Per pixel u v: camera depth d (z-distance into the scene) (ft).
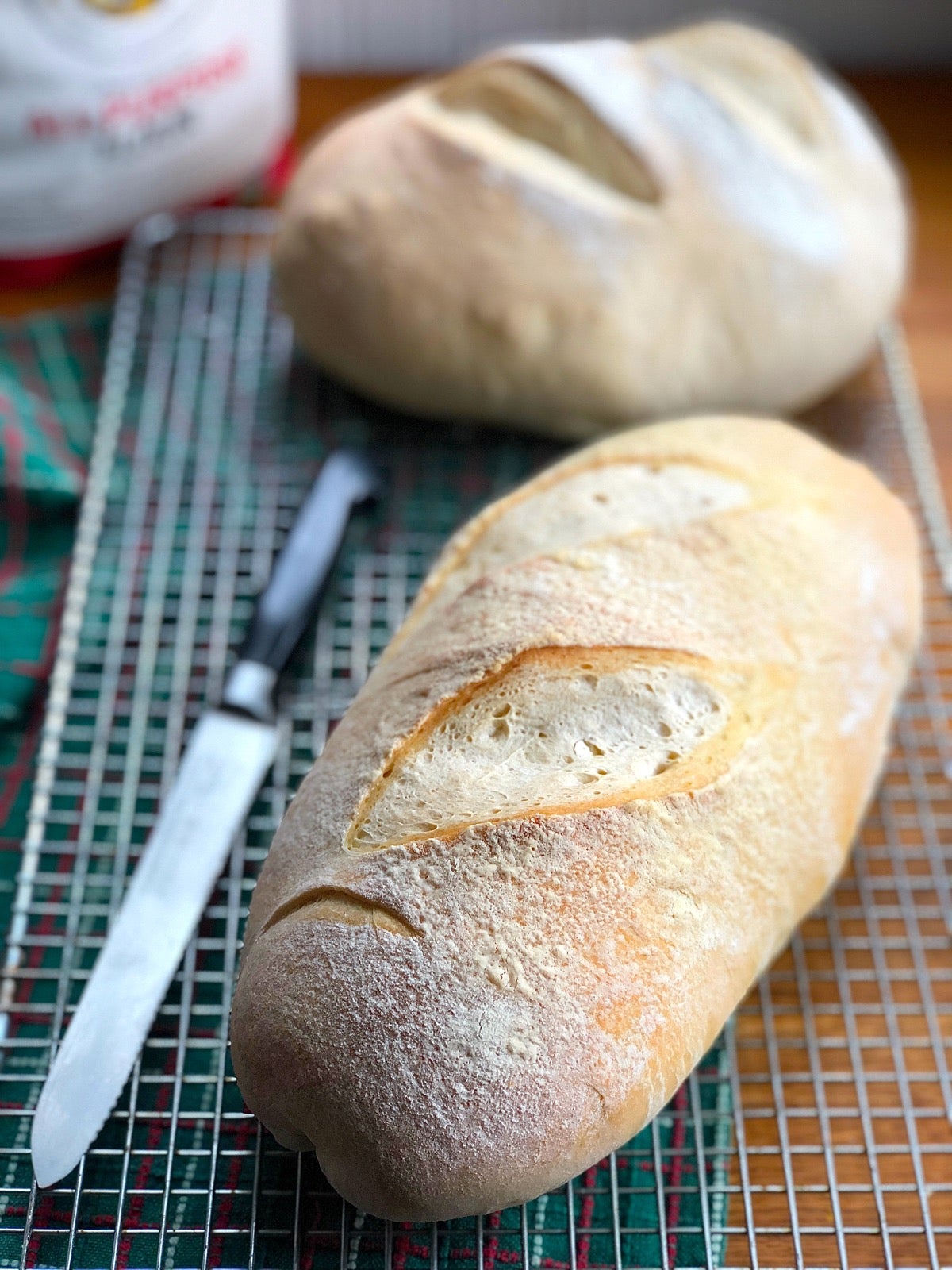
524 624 1.33
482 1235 1.27
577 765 1.27
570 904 1.18
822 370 1.91
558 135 1.88
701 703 1.32
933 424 2.02
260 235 2.17
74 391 2.00
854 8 2.41
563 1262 1.28
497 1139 1.11
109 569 1.79
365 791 1.25
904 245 1.98
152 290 2.08
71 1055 1.29
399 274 1.80
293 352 2.03
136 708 1.65
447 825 1.22
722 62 1.94
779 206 1.85
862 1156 1.37
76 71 1.83
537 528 1.48
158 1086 1.37
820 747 1.36
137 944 1.37
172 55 1.89
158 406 1.95
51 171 1.92
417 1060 1.12
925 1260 1.30
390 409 1.98
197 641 1.72
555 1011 1.14
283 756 1.60
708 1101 1.40
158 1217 1.28
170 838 1.45
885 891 1.56
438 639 1.37
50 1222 1.27
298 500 1.86
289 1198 1.29
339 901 1.19
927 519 1.85
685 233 1.83
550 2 2.39
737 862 1.27
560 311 1.80
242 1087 1.20
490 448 1.94
